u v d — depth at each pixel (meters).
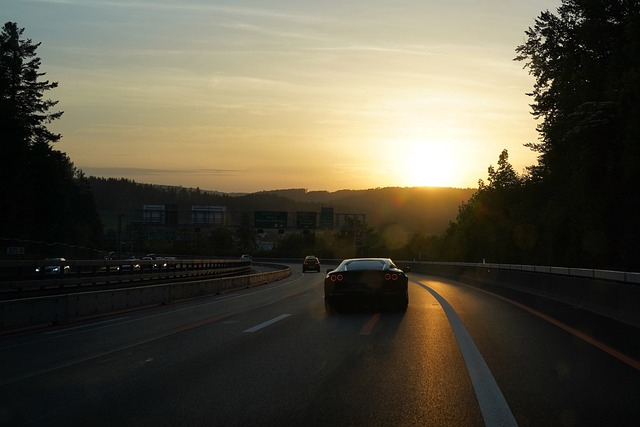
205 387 8.20
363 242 91.44
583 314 16.91
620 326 14.14
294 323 15.38
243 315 17.73
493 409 6.95
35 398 7.72
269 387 8.15
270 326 14.79
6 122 64.69
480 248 77.31
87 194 121.12
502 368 9.30
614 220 38.16
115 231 152.88
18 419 6.78
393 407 7.08
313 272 70.00
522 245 58.62
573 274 23.66
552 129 45.72
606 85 38.75
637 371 9.03
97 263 33.66
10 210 63.44
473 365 9.55
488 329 13.84
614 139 36.97
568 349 10.98
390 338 12.55
